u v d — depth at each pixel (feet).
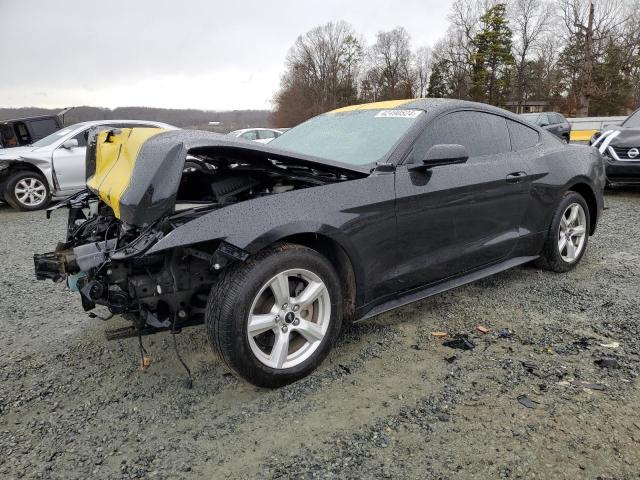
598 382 8.79
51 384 9.39
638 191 30.17
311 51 229.45
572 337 10.61
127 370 9.84
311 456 7.15
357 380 9.14
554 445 7.17
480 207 11.84
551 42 171.42
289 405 8.43
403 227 10.28
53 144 31.14
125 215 8.38
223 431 7.80
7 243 21.54
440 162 10.06
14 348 11.00
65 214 29.14
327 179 10.04
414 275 10.73
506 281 14.25
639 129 27.17
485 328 11.14
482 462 6.89
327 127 12.81
